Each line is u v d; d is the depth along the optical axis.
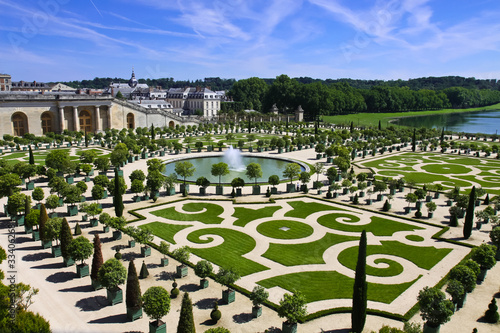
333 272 51.59
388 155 149.00
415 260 55.75
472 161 136.00
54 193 86.38
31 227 63.03
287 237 63.69
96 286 45.78
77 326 38.59
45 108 178.00
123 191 73.25
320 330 39.03
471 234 66.06
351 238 63.72
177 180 98.94
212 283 48.19
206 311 41.78
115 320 39.94
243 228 67.50
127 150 123.75
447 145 157.00
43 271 50.38
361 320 37.56
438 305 37.16
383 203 84.06
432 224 70.31
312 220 72.19
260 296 40.12
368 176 109.56
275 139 151.00
